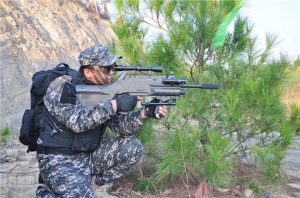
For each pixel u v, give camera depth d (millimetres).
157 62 3975
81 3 17281
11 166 4789
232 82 4082
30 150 3148
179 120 3930
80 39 14586
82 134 2916
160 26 4297
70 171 2883
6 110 9070
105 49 2994
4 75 10320
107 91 2947
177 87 2984
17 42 11648
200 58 4164
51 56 12461
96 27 16656
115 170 3225
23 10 13195
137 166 4207
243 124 3887
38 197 2920
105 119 2801
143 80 2980
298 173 4582
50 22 13828
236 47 4281
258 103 3795
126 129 3168
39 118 3008
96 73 2961
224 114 3945
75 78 2982
